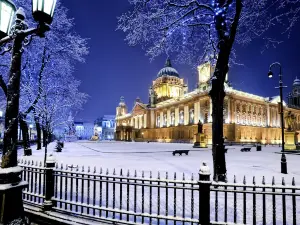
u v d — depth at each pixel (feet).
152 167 48.65
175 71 349.82
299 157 81.35
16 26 14.28
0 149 89.56
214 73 32.48
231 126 211.00
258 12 37.83
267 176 38.27
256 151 120.98
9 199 13.76
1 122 152.35
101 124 513.86
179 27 40.55
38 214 18.80
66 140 275.80
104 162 59.16
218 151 30.53
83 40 77.87
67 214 18.70
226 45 31.45
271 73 66.74
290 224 18.04
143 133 336.08
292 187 14.17
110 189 28.76
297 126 302.86
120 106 457.27
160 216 15.62
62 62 80.53
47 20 13.62
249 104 241.35
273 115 269.03
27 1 59.21
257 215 20.02
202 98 230.68
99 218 17.28
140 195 26.18
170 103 288.71
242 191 14.87
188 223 17.85
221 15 32.04
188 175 37.58
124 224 16.40
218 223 14.89
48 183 19.88
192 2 34.88
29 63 72.38
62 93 87.45
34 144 176.04
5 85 61.16
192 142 238.68
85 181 33.96
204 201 14.87
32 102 72.59
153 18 41.45
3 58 61.05
